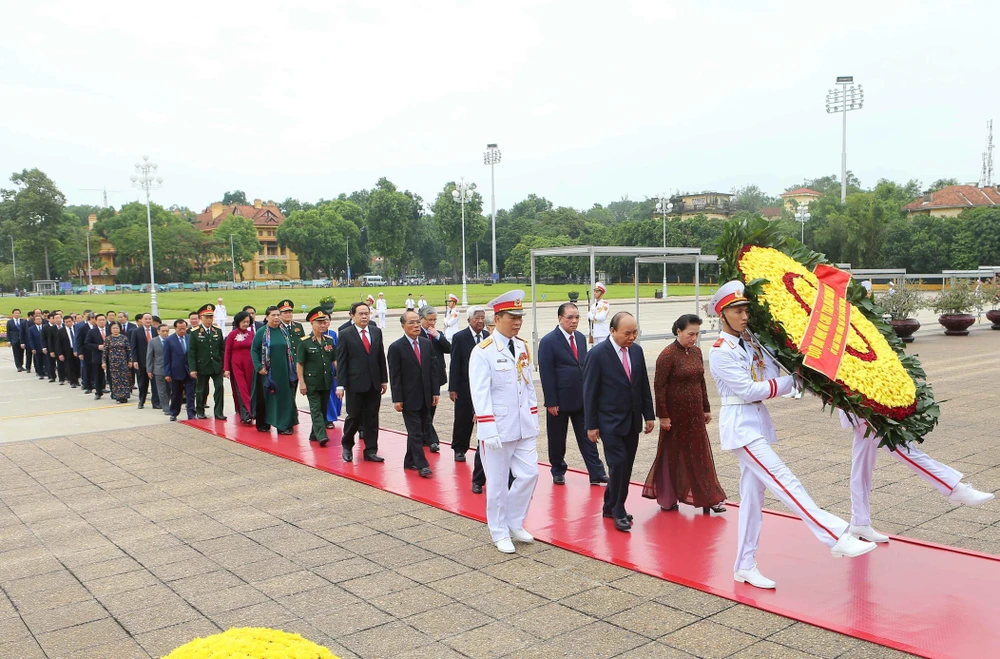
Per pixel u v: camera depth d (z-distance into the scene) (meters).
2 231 105.81
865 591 4.80
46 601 5.03
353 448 9.82
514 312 6.00
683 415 6.48
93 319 16.30
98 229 117.00
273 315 10.73
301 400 14.30
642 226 80.50
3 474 8.73
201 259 110.94
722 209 95.81
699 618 4.49
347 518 6.77
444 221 93.44
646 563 5.42
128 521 6.81
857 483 5.64
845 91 69.31
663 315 34.50
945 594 4.72
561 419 7.66
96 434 11.16
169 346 12.17
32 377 20.12
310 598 4.97
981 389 13.28
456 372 8.71
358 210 131.25
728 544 5.79
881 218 57.94
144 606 4.90
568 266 85.62
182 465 9.02
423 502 7.23
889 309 21.20
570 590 5.00
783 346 5.05
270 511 7.04
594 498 7.21
